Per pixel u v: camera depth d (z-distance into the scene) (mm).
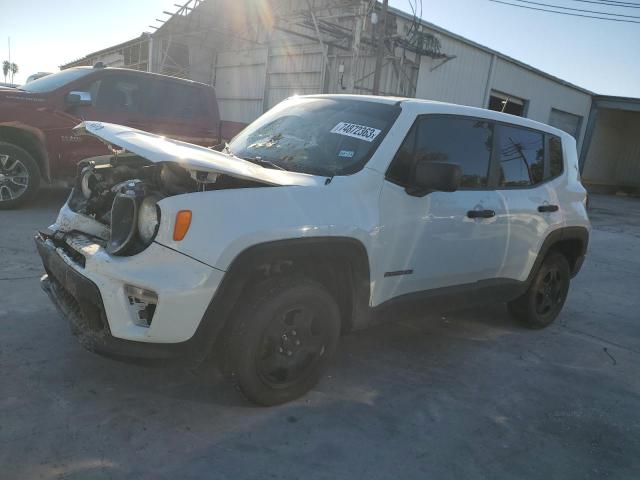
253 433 2881
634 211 19500
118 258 2705
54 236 3365
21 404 2908
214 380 3387
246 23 20188
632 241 11508
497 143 4180
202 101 8758
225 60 22531
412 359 4066
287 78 19328
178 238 2619
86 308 2814
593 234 11938
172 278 2617
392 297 3541
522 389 3770
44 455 2525
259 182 2891
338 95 4133
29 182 7363
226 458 2652
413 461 2795
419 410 3316
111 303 2670
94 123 3369
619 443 3199
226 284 2721
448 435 3074
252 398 3053
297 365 3178
